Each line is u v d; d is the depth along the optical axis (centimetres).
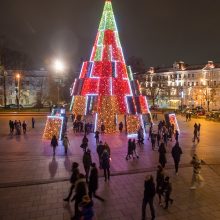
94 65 3844
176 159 1891
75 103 4031
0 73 8775
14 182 1720
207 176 1886
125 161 2255
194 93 10562
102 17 4003
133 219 1256
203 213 1320
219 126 4972
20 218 1262
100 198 1441
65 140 2497
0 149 2716
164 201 1444
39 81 10456
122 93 3806
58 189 1611
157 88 10856
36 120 5538
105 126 3778
